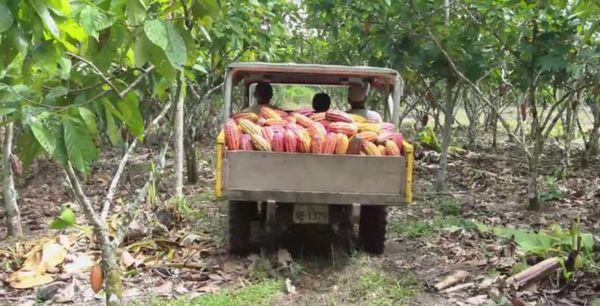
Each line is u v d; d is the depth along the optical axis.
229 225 5.65
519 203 8.27
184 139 9.57
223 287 4.95
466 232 6.33
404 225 6.84
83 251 5.62
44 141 1.95
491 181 9.76
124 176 10.09
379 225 5.69
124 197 8.54
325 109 6.64
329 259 5.65
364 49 9.94
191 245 5.98
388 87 6.43
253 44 9.14
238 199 5.17
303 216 5.37
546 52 7.06
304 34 14.84
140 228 6.09
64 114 2.03
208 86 9.80
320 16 10.10
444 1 7.84
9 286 4.95
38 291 4.70
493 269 5.01
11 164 6.24
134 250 5.73
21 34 1.87
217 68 9.87
